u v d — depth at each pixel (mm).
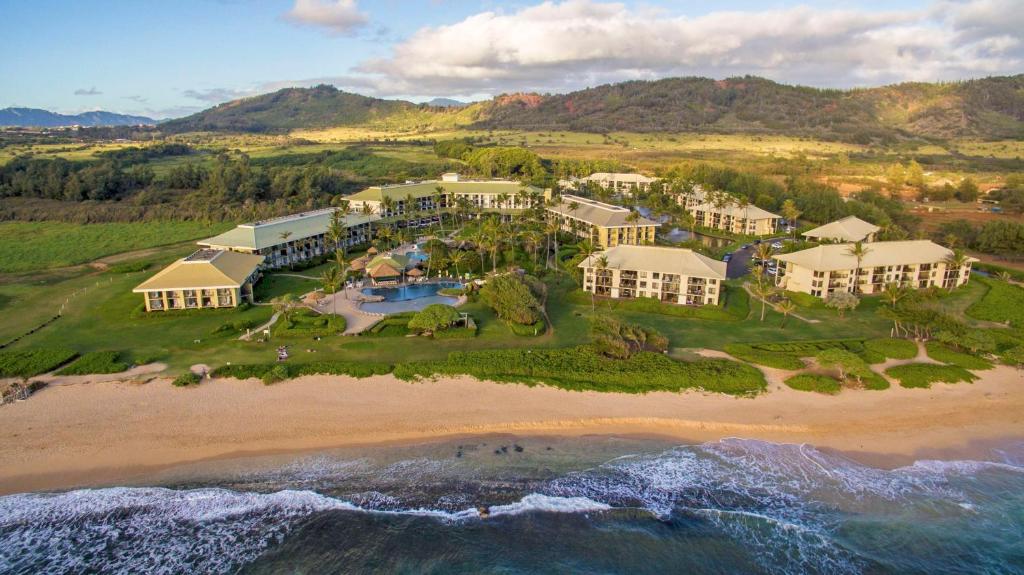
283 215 196125
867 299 120500
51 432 67062
